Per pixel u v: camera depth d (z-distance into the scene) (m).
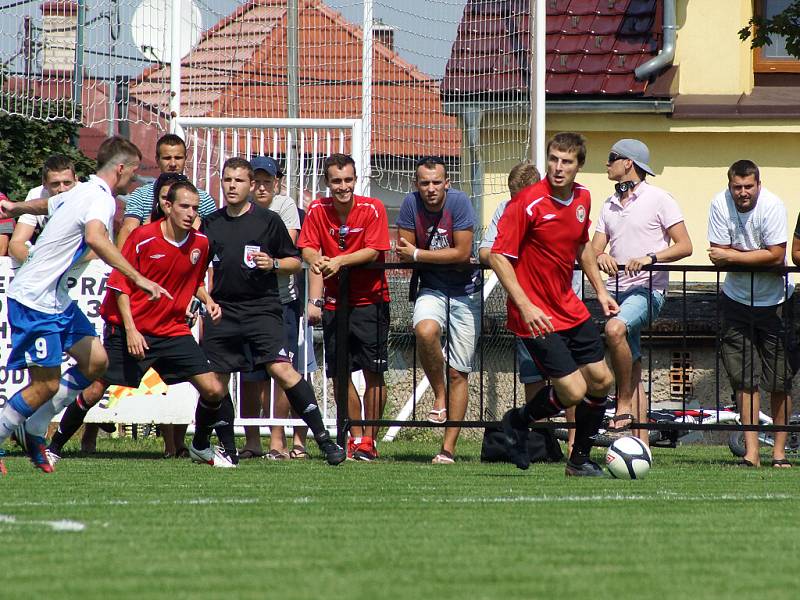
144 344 30.95
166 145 35.00
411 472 31.27
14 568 16.67
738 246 35.16
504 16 49.09
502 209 35.06
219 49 50.16
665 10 55.19
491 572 16.66
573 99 55.31
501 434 35.00
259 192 36.94
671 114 55.16
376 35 50.59
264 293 32.56
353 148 44.31
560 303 28.95
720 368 49.41
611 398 42.62
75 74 49.50
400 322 47.09
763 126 55.19
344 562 17.31
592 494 26.09
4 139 57.56
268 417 39.03
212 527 20.69
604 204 36.50
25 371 36.44
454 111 50.03
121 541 19.09
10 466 31.88
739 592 15.48
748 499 25.44
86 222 28.59
